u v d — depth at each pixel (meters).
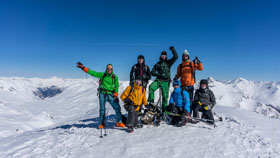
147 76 6.38
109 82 5.96
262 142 4.55
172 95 6.29
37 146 4.68
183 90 6.05
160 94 6.54
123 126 6.09
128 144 4.45
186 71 6.54
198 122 6.23
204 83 6.26
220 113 8.47
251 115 8.61
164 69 6.44
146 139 4.74
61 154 4.12
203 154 3.89
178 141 4.55
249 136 4.96
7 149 4.58
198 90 6.48
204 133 5.12
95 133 5.56
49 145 4.73
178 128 5.56
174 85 6.17
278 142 4.66
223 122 6.43
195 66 6.46
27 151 4.36
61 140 5.09
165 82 6.50
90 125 7.14
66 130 6.48
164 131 5.30
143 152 4.02
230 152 3.97
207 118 6.24
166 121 6.37
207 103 6.16
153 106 6.16
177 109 6.04
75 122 9.25
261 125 6.38
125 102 5.50
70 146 4.60
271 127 6.18
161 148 4.20
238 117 7.63
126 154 3.95
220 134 5.07
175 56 6.38
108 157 3.88
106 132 5.58
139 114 5.87
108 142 4.69
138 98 5.49
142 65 6.34
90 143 4.72
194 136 4.88
